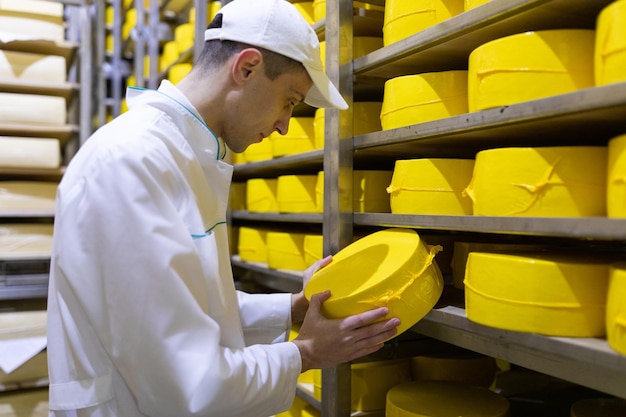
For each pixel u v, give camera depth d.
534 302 1.01
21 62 2.48
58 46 2.56
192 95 1.19
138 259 0.98
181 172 1.10
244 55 1.11
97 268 1.02
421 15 1.32
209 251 1.12
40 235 2.47
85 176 1.04
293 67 1.16
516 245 1.34
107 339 1.04
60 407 1.12
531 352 1.05
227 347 1.11
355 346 1.14
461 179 1.25
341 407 1.54
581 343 0.95
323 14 1.75
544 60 1.00
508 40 1.04
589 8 1.04
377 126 1.61
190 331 1.00
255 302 1.46
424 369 1.68
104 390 1.09
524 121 1.05
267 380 1.08
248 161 2.28
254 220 2.69
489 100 1.07
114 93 4.11
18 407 2.32
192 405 0.98
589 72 1.00
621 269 0.90
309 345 1.15
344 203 1.56
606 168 0.99
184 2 3.50
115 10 4.09
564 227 0.94
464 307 1.28
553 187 1.00
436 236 1.57
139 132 1.07
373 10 1.62
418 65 1.47
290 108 1.24
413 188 1.30
